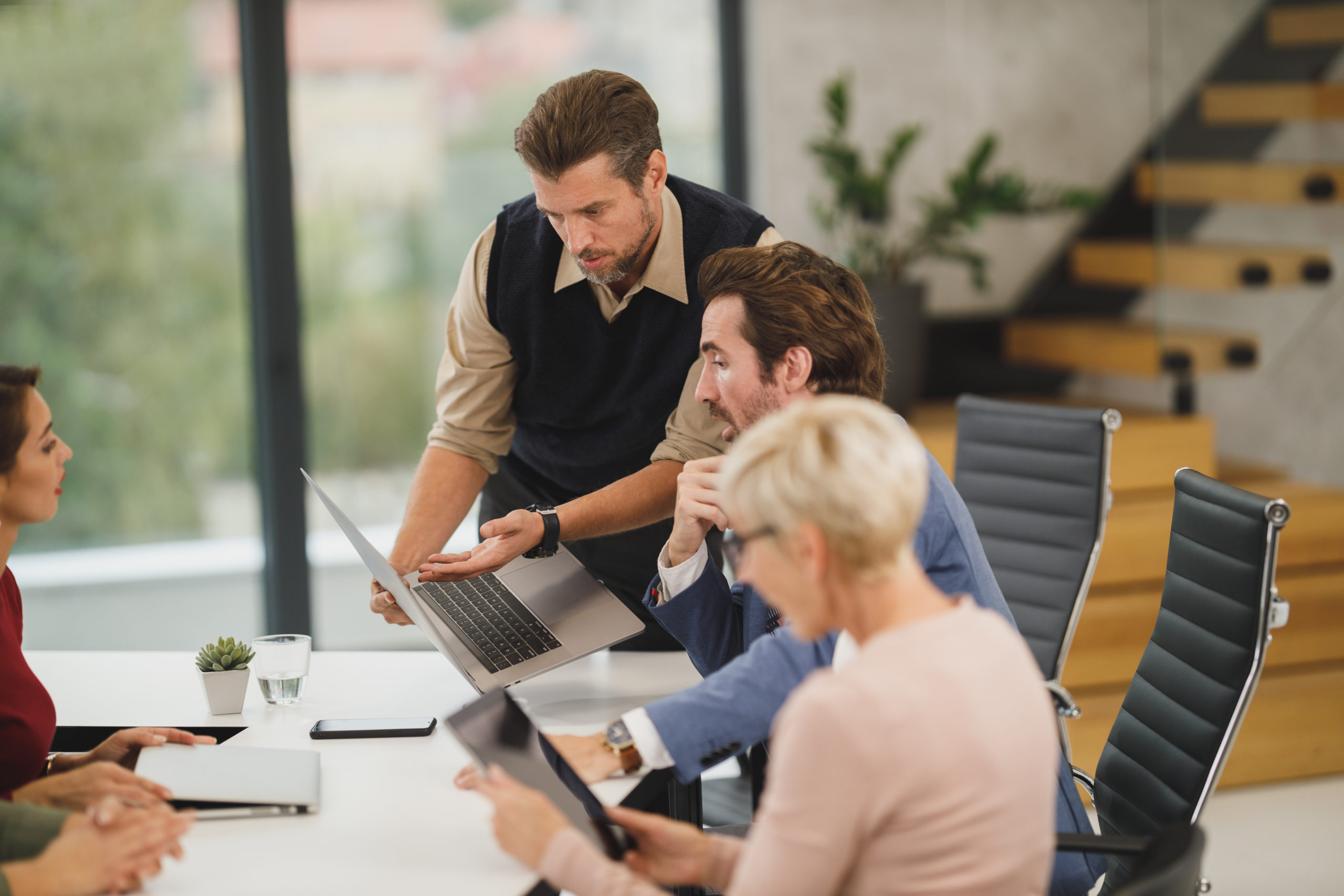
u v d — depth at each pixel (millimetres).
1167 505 3836
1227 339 3834
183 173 4051
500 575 2045
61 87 3928
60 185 3969
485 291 2287
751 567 1152
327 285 4207
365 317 4254
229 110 4062
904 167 4352
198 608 4246
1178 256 3762
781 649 1562
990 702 1102
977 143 4398
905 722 1062
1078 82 4461
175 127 4023
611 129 1939
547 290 2250
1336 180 3811
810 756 1071
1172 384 4129
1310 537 3656
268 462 4180
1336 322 3857
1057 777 1644
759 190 4305
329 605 4301
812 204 4266
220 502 4223
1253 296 3826
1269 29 3703
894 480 1095
